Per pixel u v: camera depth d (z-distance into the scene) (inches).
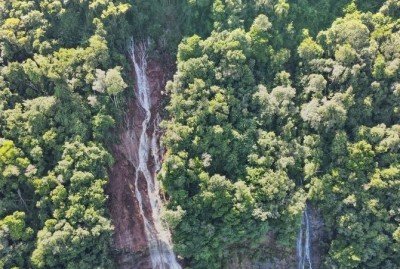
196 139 3501.5
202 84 3567.9
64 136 3415.4
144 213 3683.6
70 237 3196.4
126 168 3735.2
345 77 3641.7
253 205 3484.3
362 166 3575.3
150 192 3742.6
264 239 3636.8
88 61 3565.5
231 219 3464.6
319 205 3688.5
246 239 3636.8
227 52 3622.0
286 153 3624.5
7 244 3171.8
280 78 3747.5
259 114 3659.0
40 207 3275.1
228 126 3560.5
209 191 3454.7
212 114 3550.7
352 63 3659.0
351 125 3690.9
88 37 3700.8
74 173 3309.5
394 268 3592.5
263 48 3742.6
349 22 3686.0
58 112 3417.8
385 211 3560.5
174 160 3427.7
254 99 3636.8
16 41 3503.9
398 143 3543.3
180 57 3690.9
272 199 3526.1
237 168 3599.9
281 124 3718.0
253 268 3737.7
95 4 3641.7
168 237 3659.0
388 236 3580.2
